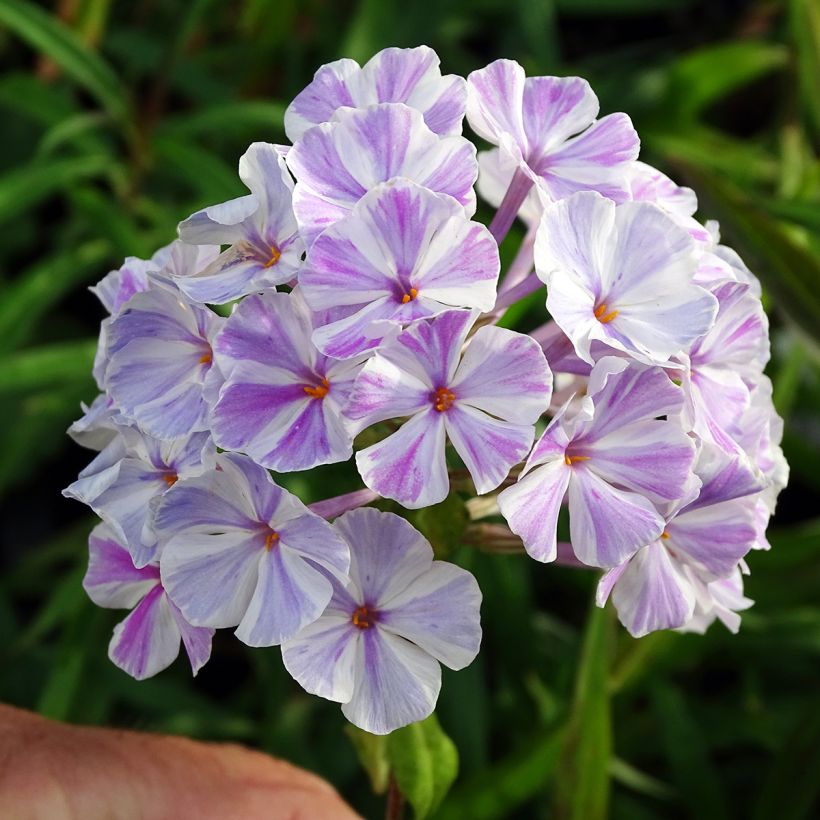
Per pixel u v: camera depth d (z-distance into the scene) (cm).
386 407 9
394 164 10
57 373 19
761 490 10
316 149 10
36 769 12
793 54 22
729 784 19
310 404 10
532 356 9
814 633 18
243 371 10
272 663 19
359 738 12
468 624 10
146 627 11
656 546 10
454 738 17
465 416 10
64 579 19
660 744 19
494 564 18
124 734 13
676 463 10
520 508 9
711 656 20
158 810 12
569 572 20
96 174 24
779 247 16
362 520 10
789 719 19
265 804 13
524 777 16
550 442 9
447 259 10
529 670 18
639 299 10
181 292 10
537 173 11
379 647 10
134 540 10
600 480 10
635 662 17
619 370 9
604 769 15
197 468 10
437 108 10
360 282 10
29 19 21
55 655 20
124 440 11
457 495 11
